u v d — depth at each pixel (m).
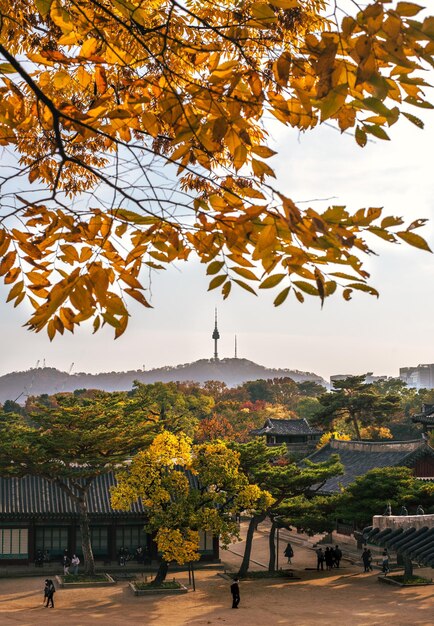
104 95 4.80
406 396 165.50
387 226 3.74
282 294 4.19
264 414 154.00
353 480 65.38
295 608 41.16
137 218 4.64
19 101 4.95
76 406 50.81
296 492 52.09
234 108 4.28
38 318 4.68
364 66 3.46
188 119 4.41
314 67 3.64
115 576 52.75
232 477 44.84
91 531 57.19
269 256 4.07
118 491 44.97
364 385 105.12
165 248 4.81
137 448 51.03
